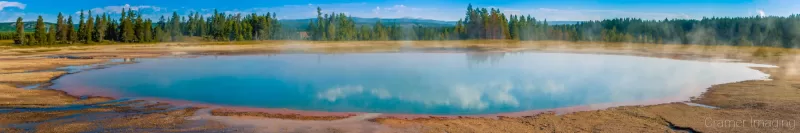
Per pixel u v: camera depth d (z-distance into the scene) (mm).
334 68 32094
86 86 21562
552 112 14867
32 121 13242
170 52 50156
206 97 18609
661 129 12297
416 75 27547
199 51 52219
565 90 20859
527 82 24078
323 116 14070
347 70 30641
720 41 80938
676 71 29156
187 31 113812
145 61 38062
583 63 36469
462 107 16453
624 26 103188
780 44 76562
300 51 53031
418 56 45312
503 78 25984
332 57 43750
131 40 84250
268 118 13734
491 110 15844
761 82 21062
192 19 112438
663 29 93188
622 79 24969
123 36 84250
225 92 20141
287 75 27453
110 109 15133
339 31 96688
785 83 20531
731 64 33844
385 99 18266
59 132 12062
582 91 20438
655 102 16797
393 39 98000
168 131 12188
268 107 16266
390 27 103688
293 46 63688
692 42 78438
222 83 23469
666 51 49125
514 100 18016
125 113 14477
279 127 12617
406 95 19375
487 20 92625
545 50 54656
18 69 29016
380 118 13758
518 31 93312
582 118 13742
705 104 15844
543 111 15125
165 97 18453
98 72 28453
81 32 83438
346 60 39812
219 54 47688
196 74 27922
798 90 18031
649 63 35938
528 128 12664
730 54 42875
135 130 12273
